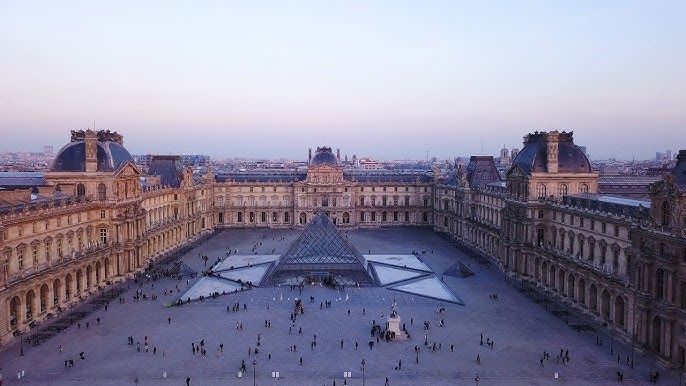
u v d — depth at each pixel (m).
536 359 91.19
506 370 86.50
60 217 121.25
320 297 131.75
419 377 83.88
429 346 97.31
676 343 85.50
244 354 93.12
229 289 138.62
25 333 103.81
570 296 123.75
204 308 121.50
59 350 94.38
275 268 149.50
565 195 135.62
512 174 151.88
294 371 85.94
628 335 98.94
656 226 90.06
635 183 181.25
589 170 143.12
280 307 122.88
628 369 87.00
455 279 148.88
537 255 139.12
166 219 192.12
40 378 82.44
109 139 155.62
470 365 88.62
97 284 136.50
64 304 120.31
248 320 112.75
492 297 130.00
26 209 107.81
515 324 109.81
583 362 89.75
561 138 145.50
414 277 149.50
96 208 138.38
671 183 86.81
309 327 108.25
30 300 108.88
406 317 115.00
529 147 150.38
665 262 86.81
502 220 158.12
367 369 86.88
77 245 129.50
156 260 174.25
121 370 85.81
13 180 176.25
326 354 93.44
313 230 154.75
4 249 100.00
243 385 80.56
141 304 124.44
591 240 115.88
